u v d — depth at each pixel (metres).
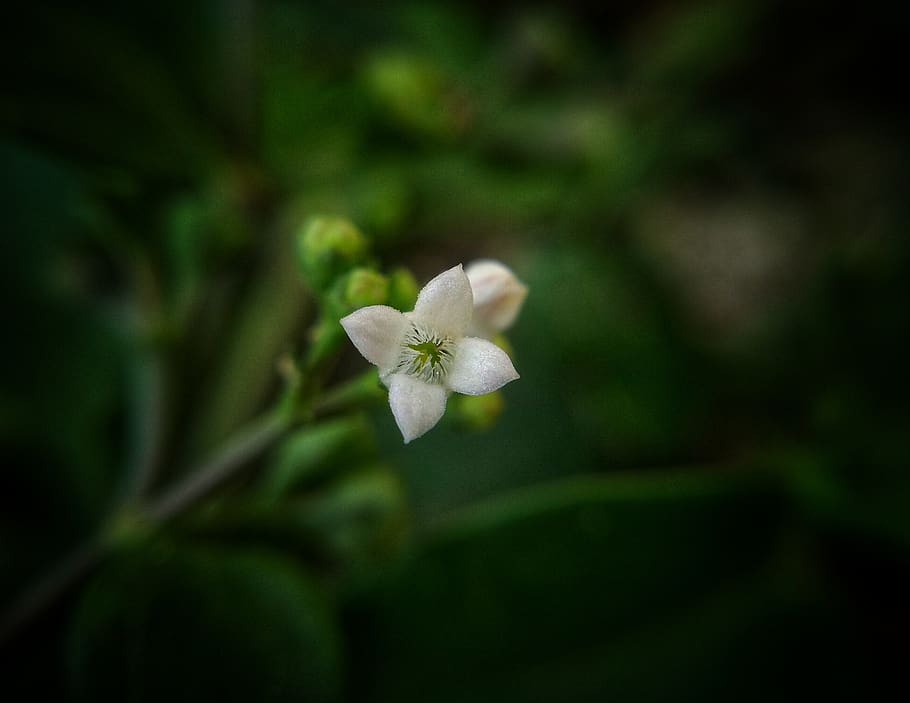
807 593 0.06
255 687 0.05
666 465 0.07
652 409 0.08
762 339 0.08
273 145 0.07
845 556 0.06
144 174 0.06
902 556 0.06
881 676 0.06
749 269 0.10
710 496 0.06
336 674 0.05
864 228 0.09
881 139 0.10
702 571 0.06
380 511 0.06
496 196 0.08
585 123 0.08
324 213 0.07
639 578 0.06
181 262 0.06
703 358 0.08
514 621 0.06
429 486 0.07
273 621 0.05
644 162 0.08
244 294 0.07
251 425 0.07
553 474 0.07
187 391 0.06
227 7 0.06
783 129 0.09
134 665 0.05
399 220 0.07
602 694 0.06
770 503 0.06
